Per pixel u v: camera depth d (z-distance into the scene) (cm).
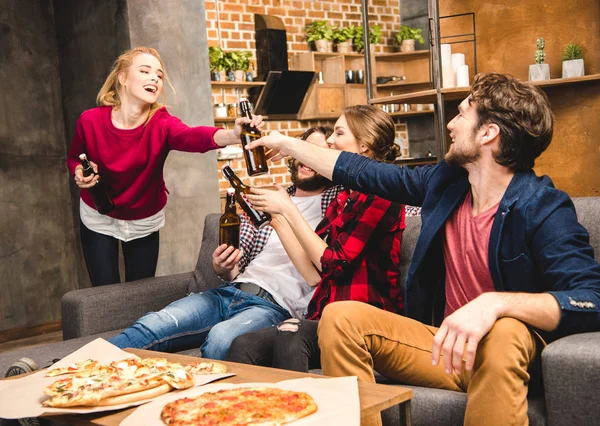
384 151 222
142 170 297
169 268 422
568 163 362
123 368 148
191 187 433
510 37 372
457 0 385
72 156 306
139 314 267
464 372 161
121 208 298
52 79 491
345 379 136
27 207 488
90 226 304
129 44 404
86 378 142
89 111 296
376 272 205
